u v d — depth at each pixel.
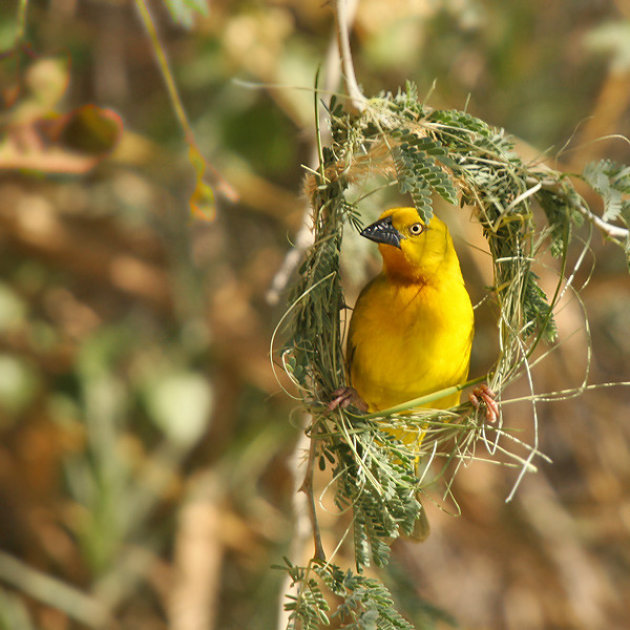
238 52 10.84
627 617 12.48
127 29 11.90
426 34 10.77
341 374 5.96
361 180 5.98
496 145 5.71
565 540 12.53
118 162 11.62
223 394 11.98
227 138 11.62
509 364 5.97
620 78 11.10
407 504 5.53
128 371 12.05
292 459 7.34
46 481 11.75
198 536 11.45
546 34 12.16
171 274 12.30
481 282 10.00
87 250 12.00
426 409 6.48
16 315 11.86
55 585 11.28
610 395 13.28
